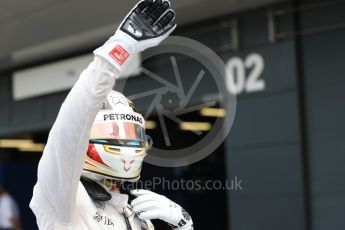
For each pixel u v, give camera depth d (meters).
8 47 13.11
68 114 3.41
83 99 3.39
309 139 10.02
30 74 14.25
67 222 3.63
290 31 10.23
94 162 3.97
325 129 9.86
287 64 10.22
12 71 14.79
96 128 3.98
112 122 4.01
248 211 10.52
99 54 3.42
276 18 10.39
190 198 13.52
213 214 13.84
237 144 10.73
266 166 10.34
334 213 9.67
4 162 19.55
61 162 3.45
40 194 3.59
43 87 13.91
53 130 3.46
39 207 3.63
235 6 10.62
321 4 9.94
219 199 13.88
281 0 10.28
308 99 10.05
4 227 15.72
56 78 13.66
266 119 10.41
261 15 10.56
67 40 12.63
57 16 11.23
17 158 19.75
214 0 10.23
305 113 10.08
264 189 10.36
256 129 10.51
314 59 10.02
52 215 3.61
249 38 10.70
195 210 13.62
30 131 14.53
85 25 11.66
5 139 16.83
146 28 3.51
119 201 4.08
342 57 9.71
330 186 9.75
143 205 4.16
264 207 10.34
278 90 10.30
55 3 10.56
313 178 9.94
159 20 3.54
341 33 9.74
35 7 10.81
